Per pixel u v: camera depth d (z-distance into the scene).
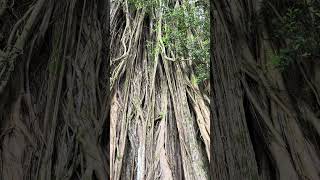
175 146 7.30
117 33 8.91
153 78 8.20
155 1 9.30
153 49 8.77
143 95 8.00
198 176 6.65
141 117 7.50
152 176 6.68
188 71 8.40
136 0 9.22
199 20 8.59
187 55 8.56
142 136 7.18
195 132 7.48
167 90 8.15
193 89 8.07
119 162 6.49
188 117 7.52
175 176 6.90
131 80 8.13
